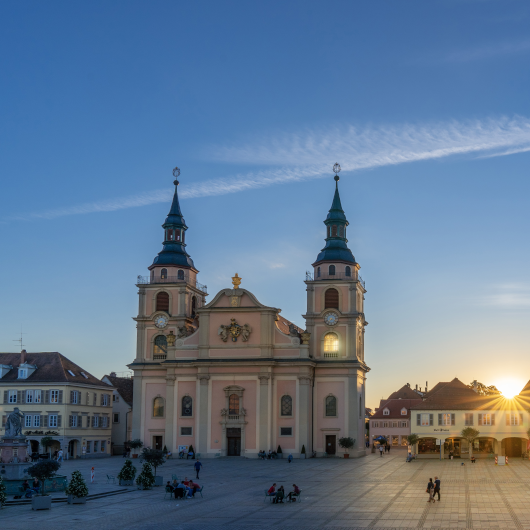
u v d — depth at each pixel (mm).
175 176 125062
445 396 105750
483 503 53469
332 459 102375
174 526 45062
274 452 103375
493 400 104688
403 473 78750
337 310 110188
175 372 109312
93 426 117625
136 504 54969
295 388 105812
